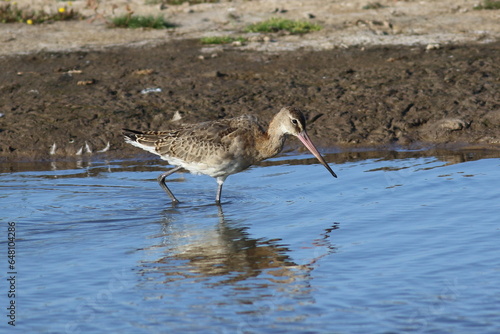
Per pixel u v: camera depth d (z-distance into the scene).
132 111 17.78
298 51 21.42
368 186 13.63
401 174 14.24
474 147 15.91
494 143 16.03
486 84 18.38
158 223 12.21
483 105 17.41
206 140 13.02
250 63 20.58
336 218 12.10
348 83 18.97
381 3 26.30
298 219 12.16
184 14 25.88
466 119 16.89
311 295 9.28
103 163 15.84
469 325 8.45
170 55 21.44
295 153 16.22
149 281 9.84
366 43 21.89
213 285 9.66
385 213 12.20
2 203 13.15
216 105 17.97
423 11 25.11
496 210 12.05
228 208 12.91
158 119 17.38
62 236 11.61
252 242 11.19
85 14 26.02
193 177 14.95
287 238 11.30
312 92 18.53
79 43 22.81
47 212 12.71
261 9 26.17
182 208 12.98
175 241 11.34
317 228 11.67
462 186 13.34
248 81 19.34
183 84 19.20
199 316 8.82
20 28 24.39
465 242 10.77
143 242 11.32
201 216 12.52
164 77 19.67
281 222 12.06
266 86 18.98
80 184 14.34
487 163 14.70
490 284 9.39
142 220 12.34
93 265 10.42
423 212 12.15
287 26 23.61
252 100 18.22
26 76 19.94
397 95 18.16
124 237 11.55
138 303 9.20
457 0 26.23
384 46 21.55
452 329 8.38
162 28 24.31
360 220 11.93
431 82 18.72
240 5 26.78
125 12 26.02
